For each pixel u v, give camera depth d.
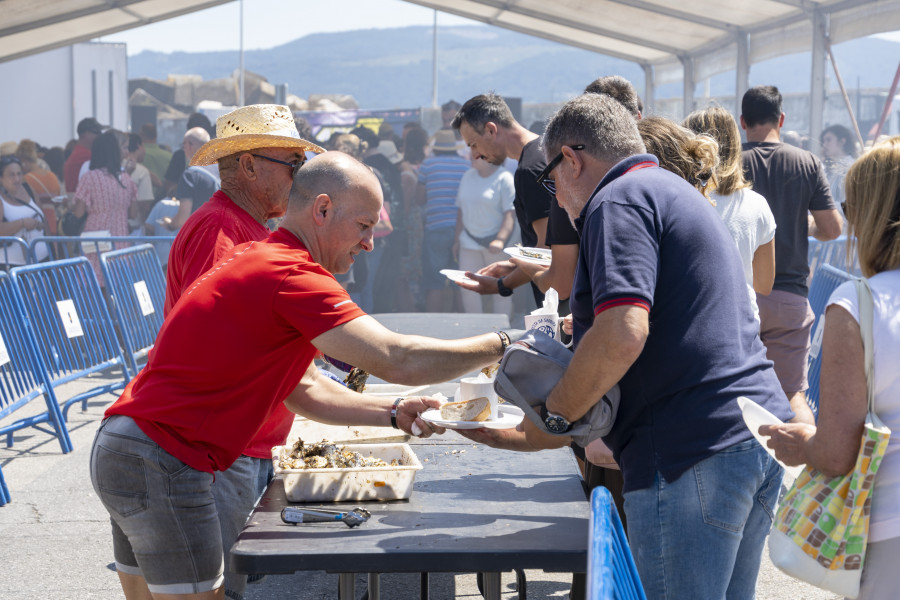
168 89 26.67
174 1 11.84
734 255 2.19
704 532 2.07
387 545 2.04
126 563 2.59
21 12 10.88
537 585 3.93
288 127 2.96
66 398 7.97
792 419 2.16
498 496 2.40
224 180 2.96
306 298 2.21
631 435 2.17
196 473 2.28
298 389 2.53
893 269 1.93
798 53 9.58
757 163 4.43
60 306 6.57
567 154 2.25
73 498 5.22
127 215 10.29
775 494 2.23
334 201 2.34
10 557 4.32
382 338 2.23
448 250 10.60
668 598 2.12
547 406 2.13
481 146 4.62
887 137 1.98
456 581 4.03
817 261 6.63
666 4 10.38
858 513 1.84
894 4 7.77
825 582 1.88
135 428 2.25
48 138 19.73
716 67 11.95
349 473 2.35
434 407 2.52
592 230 2.07
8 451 6.26
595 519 1.39
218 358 2.23
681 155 2.53
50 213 12.05
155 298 8.20
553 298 3.21
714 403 2.07
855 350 1.86
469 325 5.03
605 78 4.12
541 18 12.56
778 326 4.45
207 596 2.35
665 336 2.08
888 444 1.85
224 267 2.29
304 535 2.11
